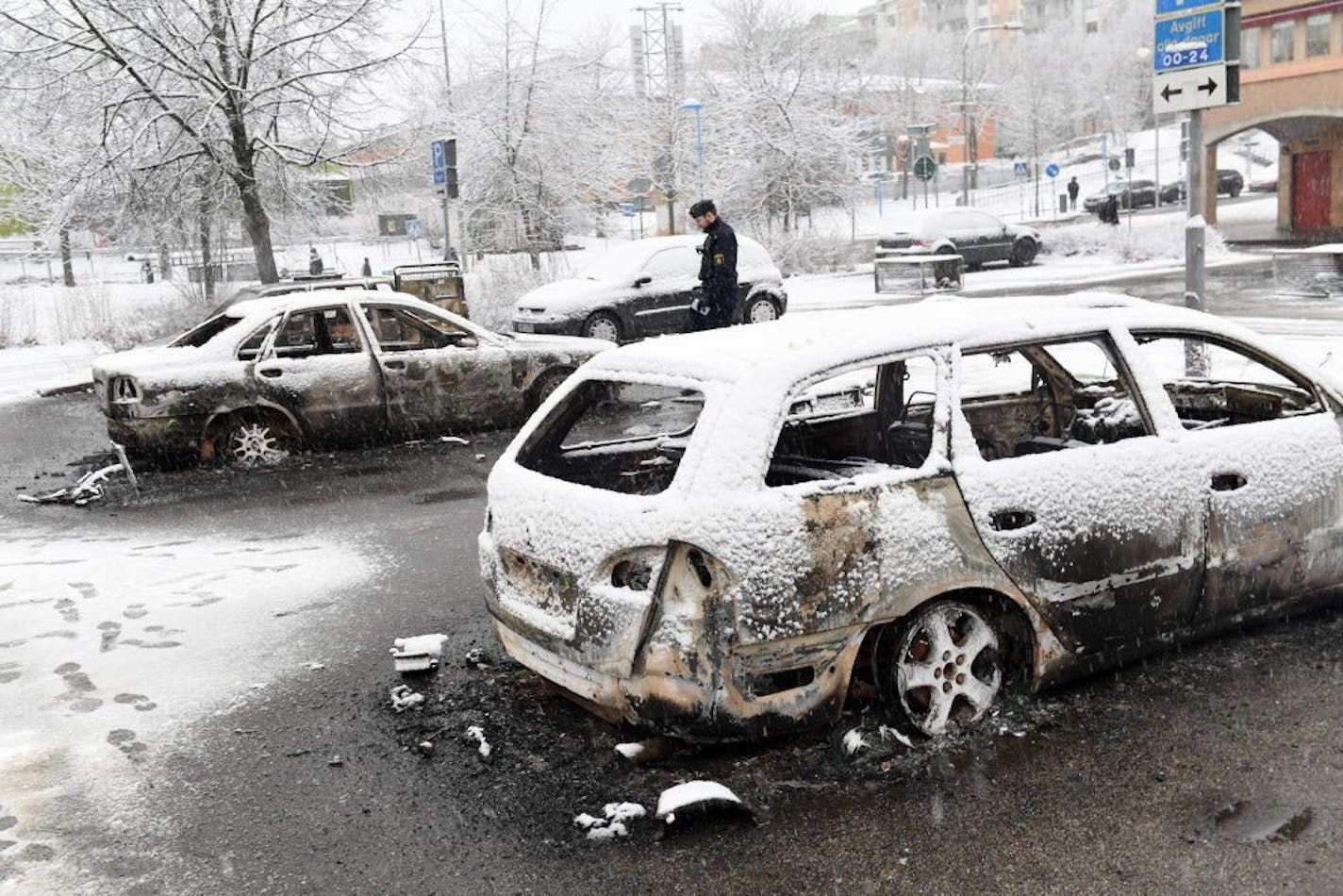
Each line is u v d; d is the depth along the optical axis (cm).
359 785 446
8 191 2508
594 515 427
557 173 3534
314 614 657
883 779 423
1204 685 490
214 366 1066
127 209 2422
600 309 1934
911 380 583
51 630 641
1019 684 475
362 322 1145
